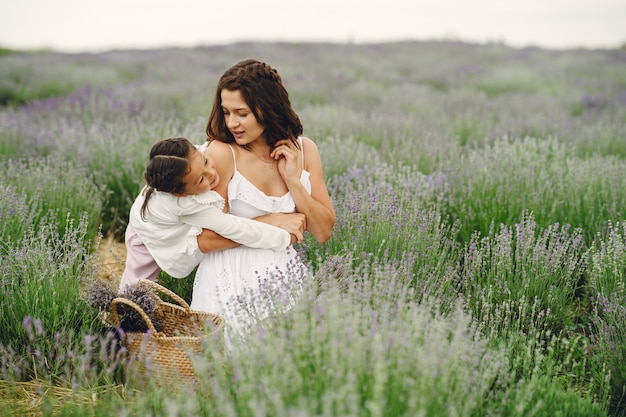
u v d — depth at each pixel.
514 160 5.47
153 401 2.48
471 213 4.62
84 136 6.40
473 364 2.43
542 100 11.55
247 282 3.12
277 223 3.16
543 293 3.65
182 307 3.13
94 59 19.11
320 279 3.09
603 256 3.68
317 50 24.05
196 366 2.36
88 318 3.13
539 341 3.44
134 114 8.48
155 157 2.88
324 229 3.37
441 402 2.14
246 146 3.17
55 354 3.00
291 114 3.18
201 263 3.25
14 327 3.08
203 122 6.77
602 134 7.69
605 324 3.26
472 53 24.36
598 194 4.80
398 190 4.64
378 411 1.84
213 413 2.26
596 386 3.07
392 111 9.70
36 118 8.51
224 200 3.08
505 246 3.80
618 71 17.58
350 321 2.44
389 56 22.44
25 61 17.06
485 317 3.15
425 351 2.30
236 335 2.59
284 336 2.33
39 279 3.22
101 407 2.46
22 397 2.80
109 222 5.23
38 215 4.32
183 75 14.52
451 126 8.47
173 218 3.02
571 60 21.31
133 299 3.01
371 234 3.79
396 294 2.97
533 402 2.52
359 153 5.95
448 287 3.48
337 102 10.96
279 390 2.08
